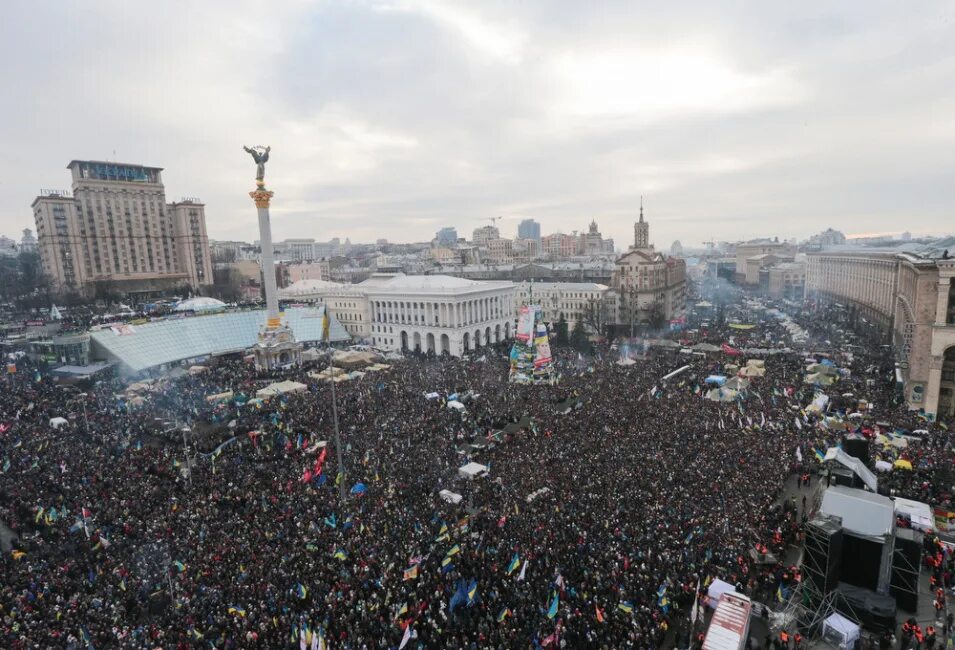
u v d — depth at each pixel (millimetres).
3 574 37906
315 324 151750
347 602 34000
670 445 58062
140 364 115875
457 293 143500
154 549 40375
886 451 56938
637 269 176250
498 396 84562
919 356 79062
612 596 34250
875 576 36219
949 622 34094
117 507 46156
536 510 45031
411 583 35969
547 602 33750
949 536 42625
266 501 47812
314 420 70750
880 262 159250
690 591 35438
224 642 31391
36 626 32219
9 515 47062
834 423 65188
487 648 30172
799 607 34969
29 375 99062
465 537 41531
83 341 108812
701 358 111438
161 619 33500
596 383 90375
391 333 157625
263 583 35875
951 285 74875
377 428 67312
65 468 53812
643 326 167000
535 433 65250
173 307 159125
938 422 71750
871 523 36375
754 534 41219
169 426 70938
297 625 31531
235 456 59906
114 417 73688
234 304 163250
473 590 33500
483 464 56875
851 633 32750
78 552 41062
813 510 42469
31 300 189750
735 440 59406
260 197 119188
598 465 53250
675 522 42281
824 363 96000
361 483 50531
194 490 50312
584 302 180625
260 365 119625
